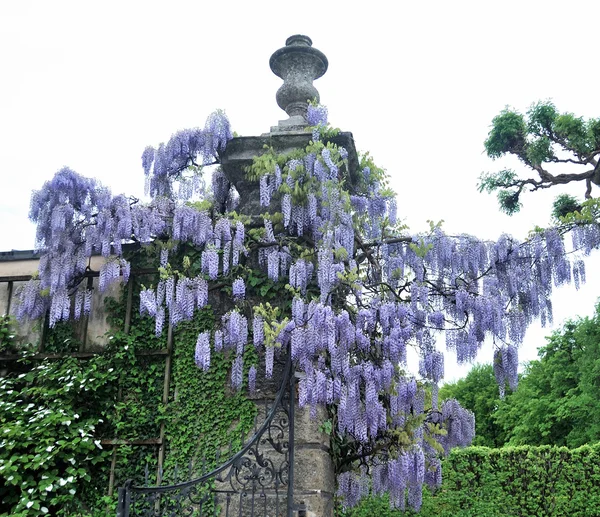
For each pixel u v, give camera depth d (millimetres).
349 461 6066
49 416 5969
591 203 6133
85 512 5824
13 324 6930
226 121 6570
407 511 12805
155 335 6363
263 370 5926
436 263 6199
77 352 6605
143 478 5953
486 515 12781
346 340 5301
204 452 5848
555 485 12898
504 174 13977
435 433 6055
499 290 6133
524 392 26250
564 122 13047
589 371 22094
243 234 5980
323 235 5852
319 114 6586
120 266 6305
